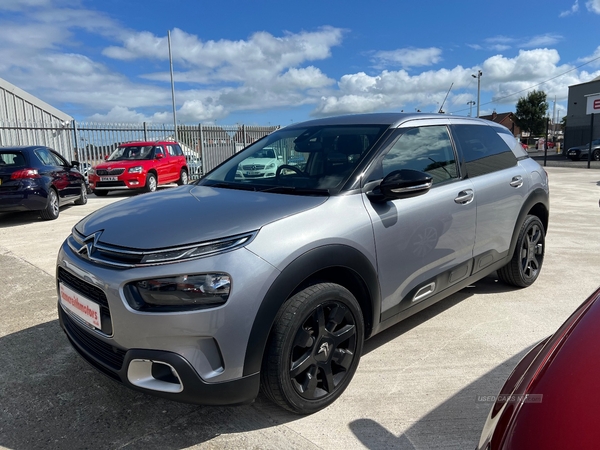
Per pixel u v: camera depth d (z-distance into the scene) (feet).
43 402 8.88
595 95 94.68
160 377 7.20
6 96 56.95
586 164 75.66
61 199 31.42
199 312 6.84
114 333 7.22
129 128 59.21
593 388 4.24
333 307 8.30
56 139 54.49
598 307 5.47
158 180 47.50
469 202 11.27
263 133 72.84
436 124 11.54
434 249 10.33
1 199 26.86
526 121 180.75
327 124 11.55
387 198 9.08
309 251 7.71
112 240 7.71
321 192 8.92
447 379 9.46
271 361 7.49
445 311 12.99
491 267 12.77
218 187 10.50
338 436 7.75
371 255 8.76
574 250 19.66
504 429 4.28
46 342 11.44
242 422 8.20
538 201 14.26
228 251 7.16
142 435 7.89
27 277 16.70
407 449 7.41
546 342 5.56
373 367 9.97
